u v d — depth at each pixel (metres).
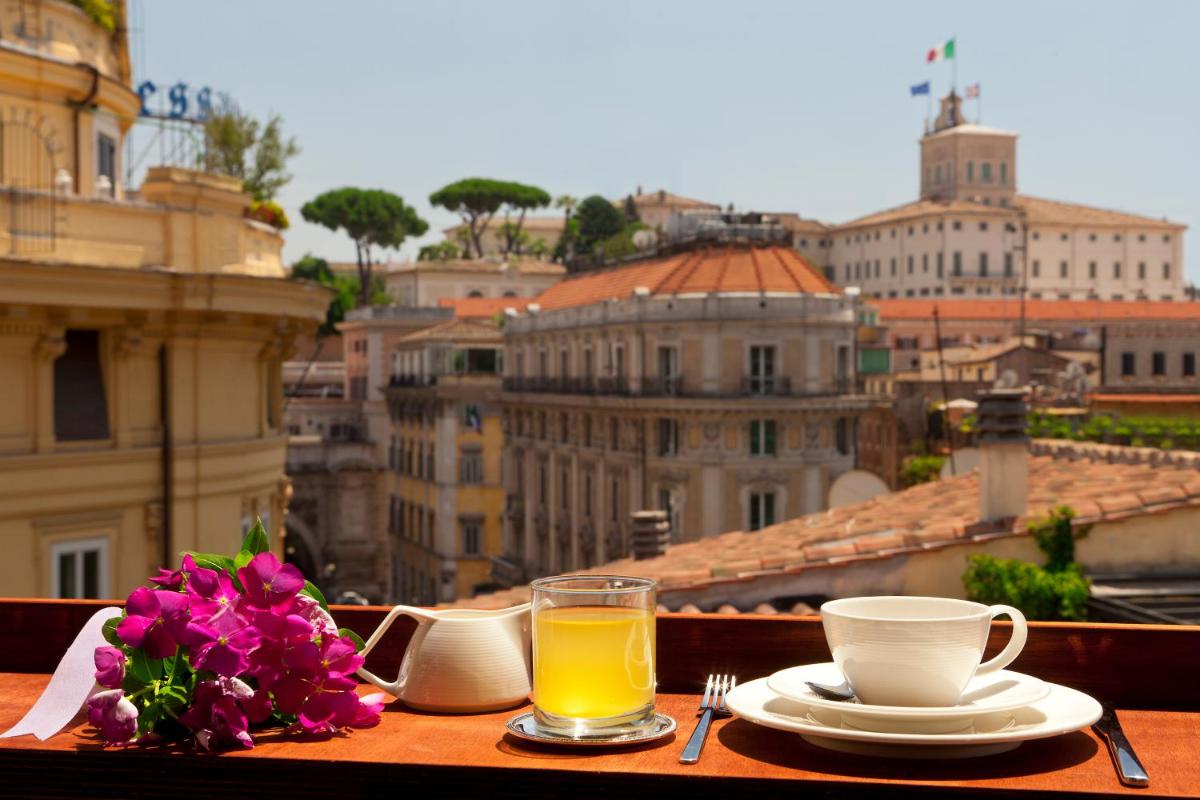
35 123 20.34
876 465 70.69
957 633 2.46
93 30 22.36
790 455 53.81
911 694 2.47
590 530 60.34
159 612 2.43
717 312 53.72
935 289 138.25
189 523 18.75
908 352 105.00
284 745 2.43
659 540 19.73
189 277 17.83
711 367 53.91
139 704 2.44
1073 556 12.37
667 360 55.38
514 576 69.38
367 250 120.00
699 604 12.59
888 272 144.62
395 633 3.18
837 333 54.84
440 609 2.92
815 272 57.34
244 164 37.12
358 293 121.19
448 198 138.88
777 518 53.78
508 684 2.77
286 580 2.54
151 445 18.42
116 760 2.34
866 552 12.64
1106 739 2.42
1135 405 64.38
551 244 157.50
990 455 12.96
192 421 18.89
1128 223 146.00
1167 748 2.45
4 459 16.30
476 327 78.44
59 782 2.36
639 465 55.50
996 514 12.93
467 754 2.37
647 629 2.55
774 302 53.78
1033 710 2.49
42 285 16.23
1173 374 79.50
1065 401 64.94
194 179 18.92
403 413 79.69
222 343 19.23
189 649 2.47
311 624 2.52
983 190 153.50
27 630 3.29
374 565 82.94
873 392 79.50
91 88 20.86
